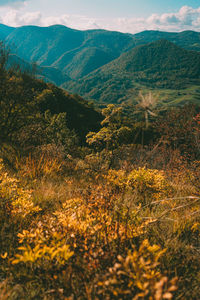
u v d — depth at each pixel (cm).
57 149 688
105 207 233
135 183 359
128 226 194
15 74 1034
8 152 578
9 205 233
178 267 169
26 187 329
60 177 457
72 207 246
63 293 135
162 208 297
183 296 143
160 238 205
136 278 124
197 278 163
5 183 270
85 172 533
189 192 372
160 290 105
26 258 132
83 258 152
